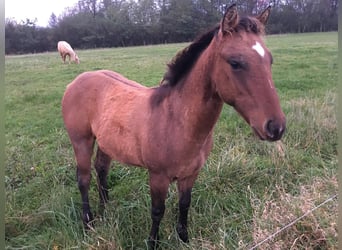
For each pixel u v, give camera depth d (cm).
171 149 251
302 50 1443
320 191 308
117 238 283
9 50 3253
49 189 385
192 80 239
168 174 262
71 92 341
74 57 1499
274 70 977
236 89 202
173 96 254
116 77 334
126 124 281
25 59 2033
